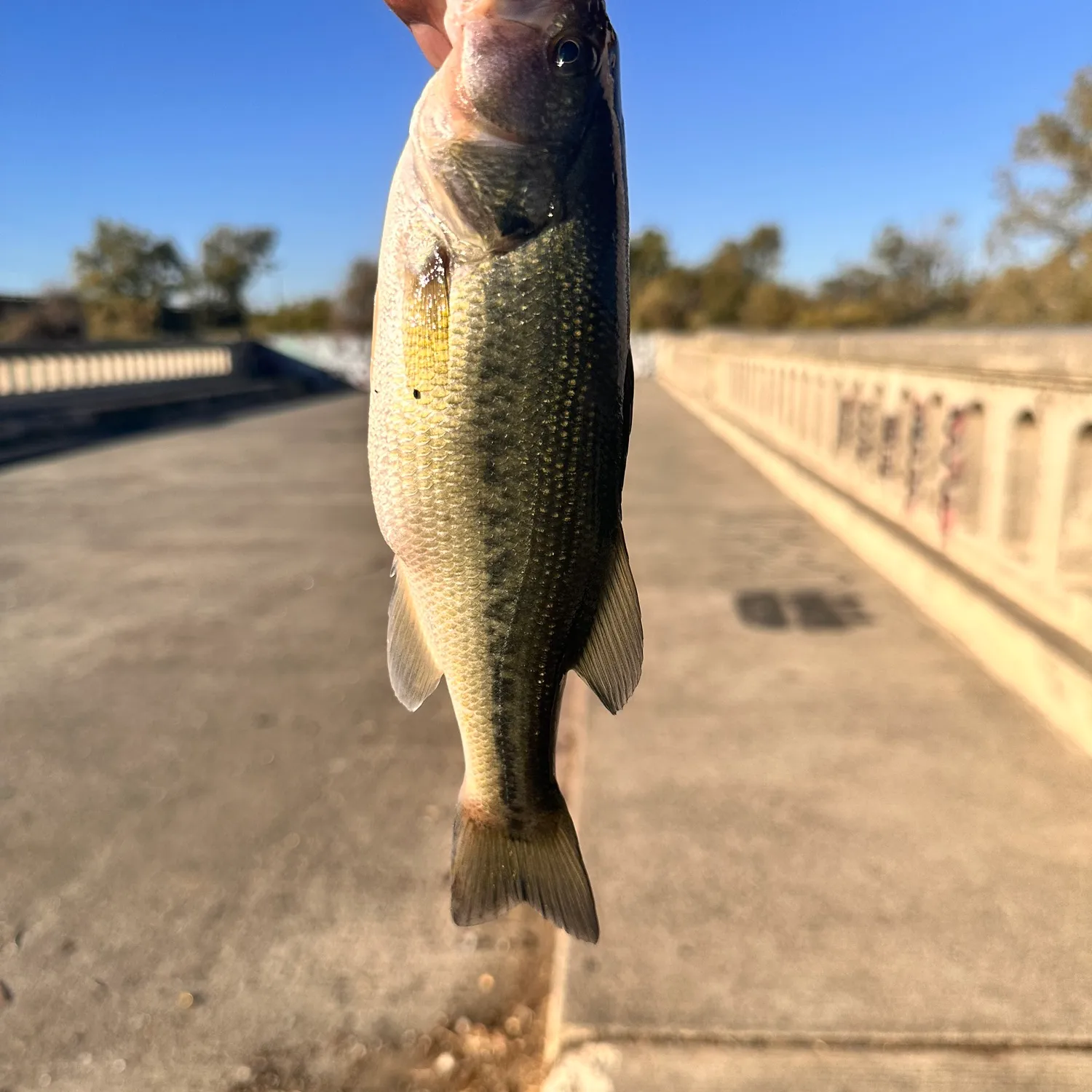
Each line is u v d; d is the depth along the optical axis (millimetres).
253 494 2039
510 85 334
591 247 338
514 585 350
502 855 376
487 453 341
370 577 1352
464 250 334
